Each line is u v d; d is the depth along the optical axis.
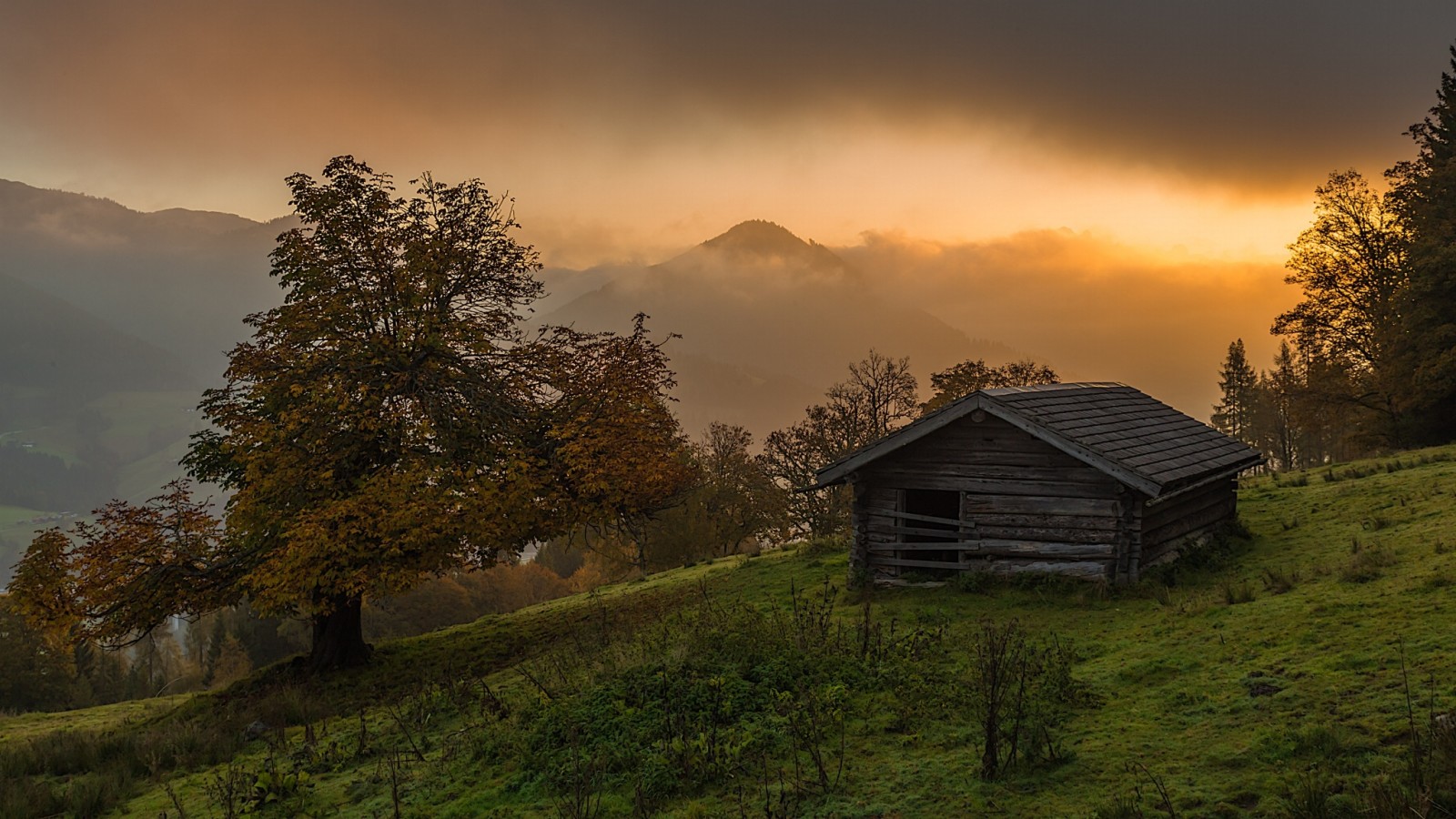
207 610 23.67
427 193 26.33
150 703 28.00
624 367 27.11
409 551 22.28
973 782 9.38
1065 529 19.39
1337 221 55.28
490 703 15.28
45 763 16.80
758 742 11.23
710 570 33.00
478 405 24.72
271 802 12.48
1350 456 63.06
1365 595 12.99
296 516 21.75
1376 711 8.95
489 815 10.51
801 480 61.00
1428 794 6.88
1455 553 13.91
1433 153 53.41
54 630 21.64
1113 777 8.97
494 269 26.62
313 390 22.81
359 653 25.03
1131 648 13.70
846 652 14.20
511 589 104.38
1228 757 8.83
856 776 10.02
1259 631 12.74
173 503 23.81
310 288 24.42
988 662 12.14
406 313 24.56
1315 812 7.30
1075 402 22.16
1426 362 44.50
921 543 21.25
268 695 21.23
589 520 25.56
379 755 14.26
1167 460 20.36
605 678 13.81
